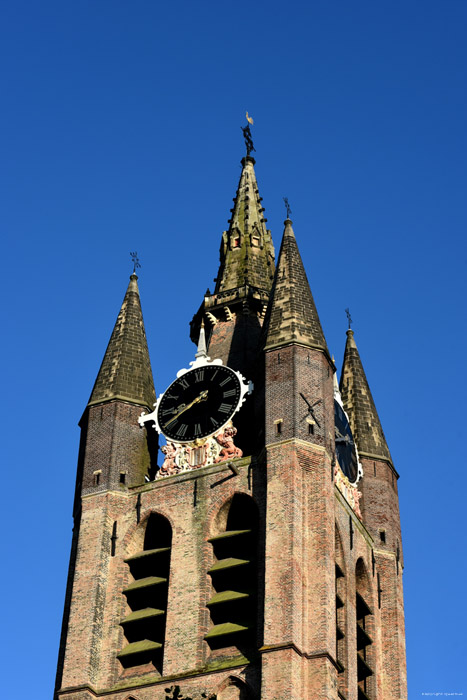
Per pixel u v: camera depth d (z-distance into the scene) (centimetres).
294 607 8144
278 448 8825
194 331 10669
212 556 8769
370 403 10425
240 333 10344
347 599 8862
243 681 8112
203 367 9638
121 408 9581
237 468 8975
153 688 8338
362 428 10188
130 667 8594
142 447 9494
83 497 9238
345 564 8988
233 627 8412
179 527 8938
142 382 9800
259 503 8744
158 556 8925
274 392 9075
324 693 7900
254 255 11019
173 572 8756
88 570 8881
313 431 8919
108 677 8512
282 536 8450
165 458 9300
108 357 9962
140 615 8712
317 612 8219
